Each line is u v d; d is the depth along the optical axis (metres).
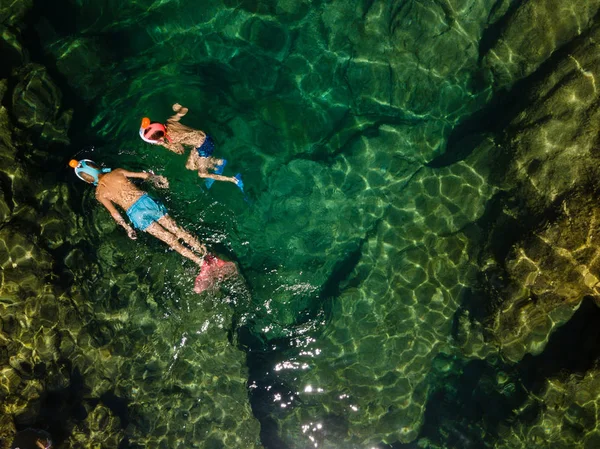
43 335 5.17
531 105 5.70
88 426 5.32
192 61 7.39
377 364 6.45
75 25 6.96
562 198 5.17
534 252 5.25
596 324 5.43
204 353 6.17
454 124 7.19
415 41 6.84
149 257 6.36
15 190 5.29
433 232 6.52
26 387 4.98
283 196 7.12
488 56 6.48
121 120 6.96
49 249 5.46
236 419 6.07
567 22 5.66
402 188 6.88
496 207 6.08
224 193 7.01
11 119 5.48
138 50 7.26
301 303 6.94
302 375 6.45
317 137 7.41
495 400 6.11
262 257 7.06
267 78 7.49
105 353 5.68
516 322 5.61
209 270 6.09
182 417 5.93
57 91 6.14
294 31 7.49
